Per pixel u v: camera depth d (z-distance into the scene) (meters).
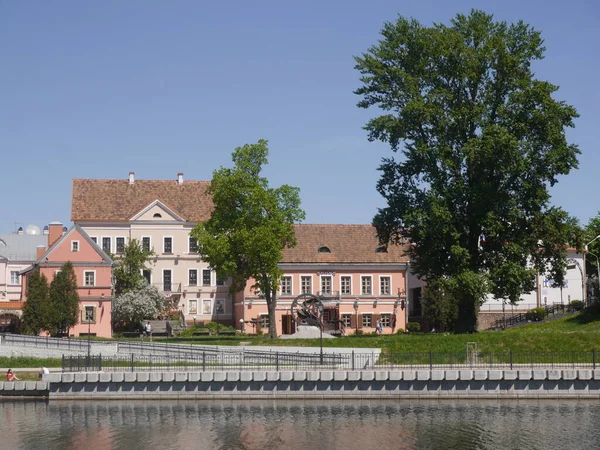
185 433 44.50
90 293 88.75
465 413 48.69
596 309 75.19
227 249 75.38
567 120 66.31
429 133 68.06
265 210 78.00
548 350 61.97
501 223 66.75
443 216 64.56
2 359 64.25
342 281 99.50
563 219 67.75
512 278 64.62
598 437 42.75
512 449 40.84
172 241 101.94
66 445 42.22
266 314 97.12
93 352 63.97
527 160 64.81
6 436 44.00
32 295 76.25
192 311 101.81
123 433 44.53
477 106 66.00
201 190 107.25
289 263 98.19
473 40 68.75
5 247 125.94
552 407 50.19
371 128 68.62
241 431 44.81
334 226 103.88
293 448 41.53
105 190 104.12
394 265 100.38
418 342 63.84
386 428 45.22
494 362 58.75
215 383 53.56
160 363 59.34
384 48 69.38
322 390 53.19
